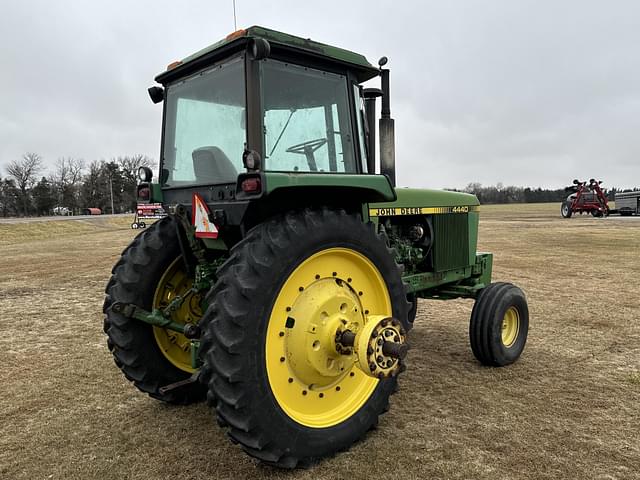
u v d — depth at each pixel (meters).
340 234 2.84
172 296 3.52
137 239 3.53
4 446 3.02
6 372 4.32
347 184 2.78
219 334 2.42
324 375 2.82
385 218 4.24
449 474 2.64
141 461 2.83
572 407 3.47
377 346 2.67
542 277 9.06
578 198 29.69
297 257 2.63
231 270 2.52
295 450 2.61
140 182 3.57
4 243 20.50
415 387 3.86
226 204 2.92
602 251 13.15
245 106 2.72
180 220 3.19
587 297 7.24
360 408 2.99
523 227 22.48
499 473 2.65
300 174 2.60
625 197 29.98
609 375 4.09
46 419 3.40
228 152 2.95
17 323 6.09
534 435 3.06
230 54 2.89
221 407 2.46
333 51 3.00
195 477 2.66
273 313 2.62
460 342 5.12
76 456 2.90
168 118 3.47
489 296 4.30
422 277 4.48
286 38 2.79
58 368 4.42
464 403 3.55
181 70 3.22
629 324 5.71
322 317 2.81
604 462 2.75
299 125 2.93
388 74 3.61
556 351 4.73
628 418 3.29
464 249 4.96
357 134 3.23
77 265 12.00
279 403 2.60
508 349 4.34
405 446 2.95
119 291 3.32
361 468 2.71
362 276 3.08
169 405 3.62
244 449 2.54
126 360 3.35
